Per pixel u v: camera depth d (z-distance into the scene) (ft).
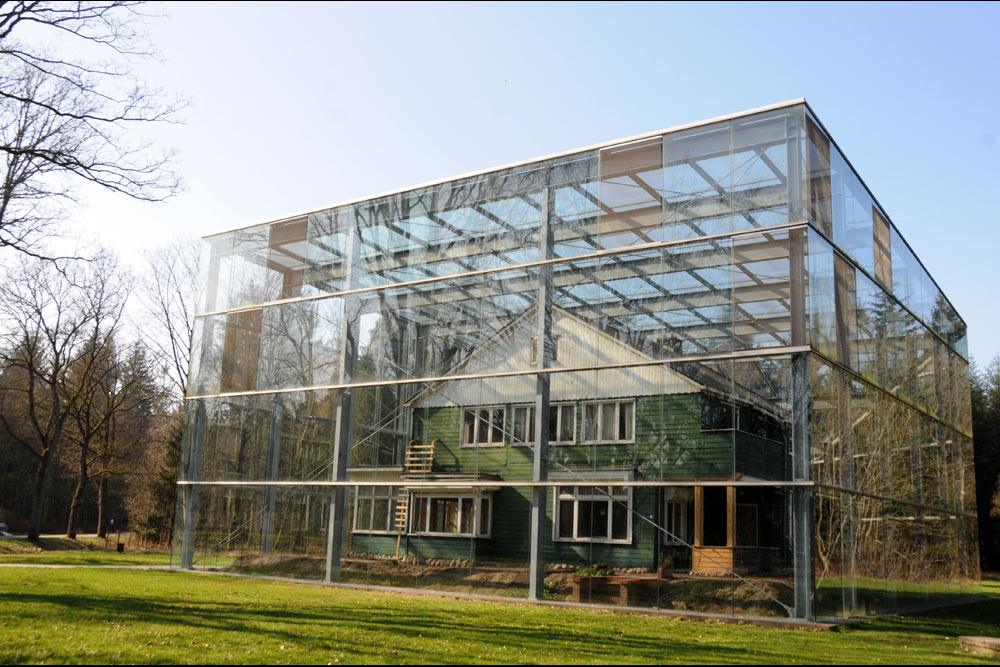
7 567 72.90
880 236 68.64
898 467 67.51
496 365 65.31
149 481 140.97
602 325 60.39
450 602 55.77
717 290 55.52
